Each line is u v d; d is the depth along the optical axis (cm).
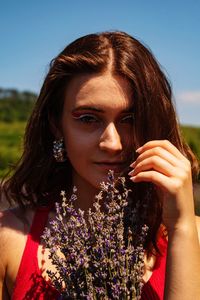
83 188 187
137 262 156
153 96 172
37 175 196
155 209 174
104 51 167
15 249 183
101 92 166
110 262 150
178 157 159
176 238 156
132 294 150
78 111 168
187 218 157
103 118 168
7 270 182
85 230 156
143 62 171
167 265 157
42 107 185
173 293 153
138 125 170
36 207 194
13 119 5612
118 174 170
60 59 173
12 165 211
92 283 152
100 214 157
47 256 180
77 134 170
